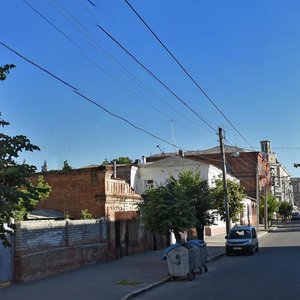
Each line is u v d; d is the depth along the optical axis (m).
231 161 84.38
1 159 6.98
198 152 84.75
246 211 69.62
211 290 15.06
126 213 27.92
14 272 16.38
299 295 13.37
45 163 39.41
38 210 25.56
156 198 23.48
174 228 23.19
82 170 26.20
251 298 13.12
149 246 31.53
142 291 15.11
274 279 17.03
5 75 7.55
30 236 17.38
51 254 18.84
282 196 135.12
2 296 13.61
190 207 24.02
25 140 7.43
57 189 26.44
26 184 7.33
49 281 16.92
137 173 47.53
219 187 40.41
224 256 29.20
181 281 17.88
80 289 15.12
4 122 7.68
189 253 18.09
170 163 47.47
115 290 14.96
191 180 30.30
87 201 25.86
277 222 95.75
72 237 21.06
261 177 87.38
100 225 24.41
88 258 22.58
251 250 28.88
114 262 24.22
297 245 35.44
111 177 27.16
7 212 7.02
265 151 133.38
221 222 54.50
